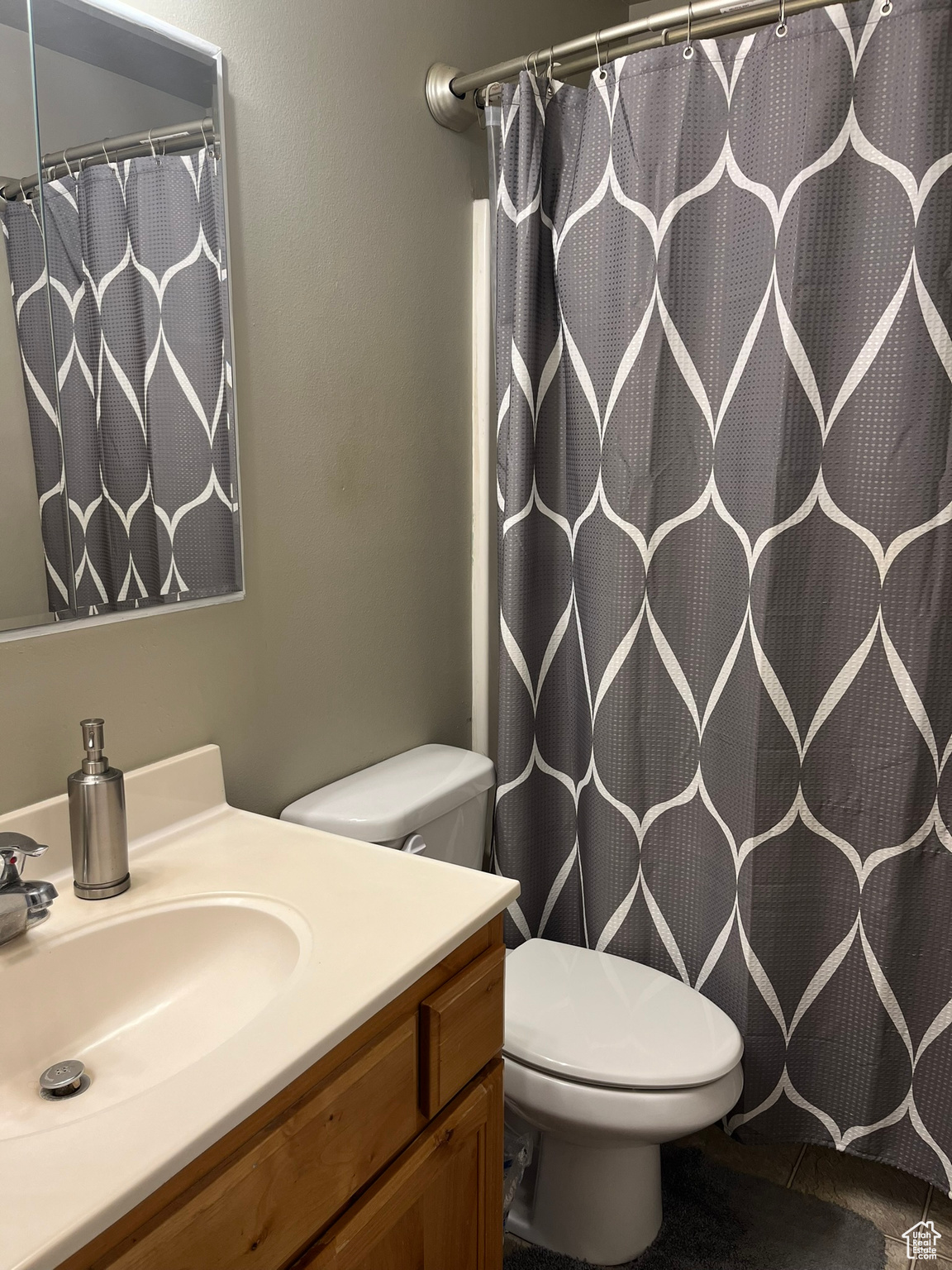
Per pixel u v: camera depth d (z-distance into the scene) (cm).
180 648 130
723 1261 156
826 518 150
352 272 154
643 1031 148
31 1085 93
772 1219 165
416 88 166
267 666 146
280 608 147
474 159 183
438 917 102
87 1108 89
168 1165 67
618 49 157
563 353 173
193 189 124
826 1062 165
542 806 188
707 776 167
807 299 143
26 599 108
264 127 135
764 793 157
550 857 191
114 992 102
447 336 181
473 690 202
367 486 163
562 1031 148
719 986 170
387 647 173
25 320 105
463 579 194
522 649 178
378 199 158
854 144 139
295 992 87
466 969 105
